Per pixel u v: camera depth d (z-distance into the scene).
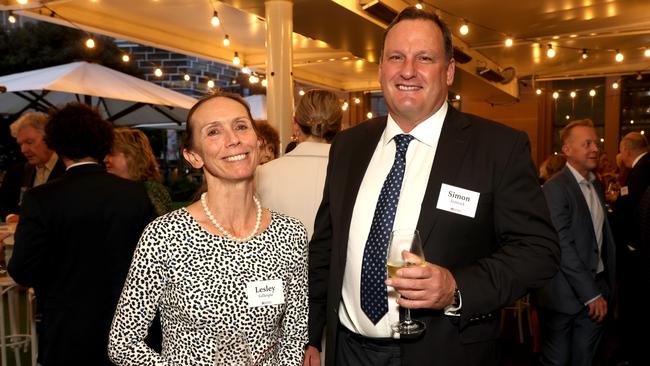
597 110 12.13
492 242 1.45
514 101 11.84
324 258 1.72
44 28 12.27
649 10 6.14
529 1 5.73
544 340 2.88
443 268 1.29
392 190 1.49
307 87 11.64
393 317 1.45
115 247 1.96
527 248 1.34
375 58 7.00
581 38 7.21
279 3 4.22
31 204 1.86
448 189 1.41
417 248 1.25
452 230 1.39
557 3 5.79
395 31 1.49
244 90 13.11
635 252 2.99
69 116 1.98
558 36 7.25
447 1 5.68
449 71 1.55
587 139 2.76
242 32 7.09
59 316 1.89
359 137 1.70
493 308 1.30
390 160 1.57
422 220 1.41
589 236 2.73
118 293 1.96
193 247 1.32
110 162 2.67
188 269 1.31
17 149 9.52
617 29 6.91
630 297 3.07
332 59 8.55
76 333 1.89
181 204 5.41
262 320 1.34
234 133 1.34
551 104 12.45
